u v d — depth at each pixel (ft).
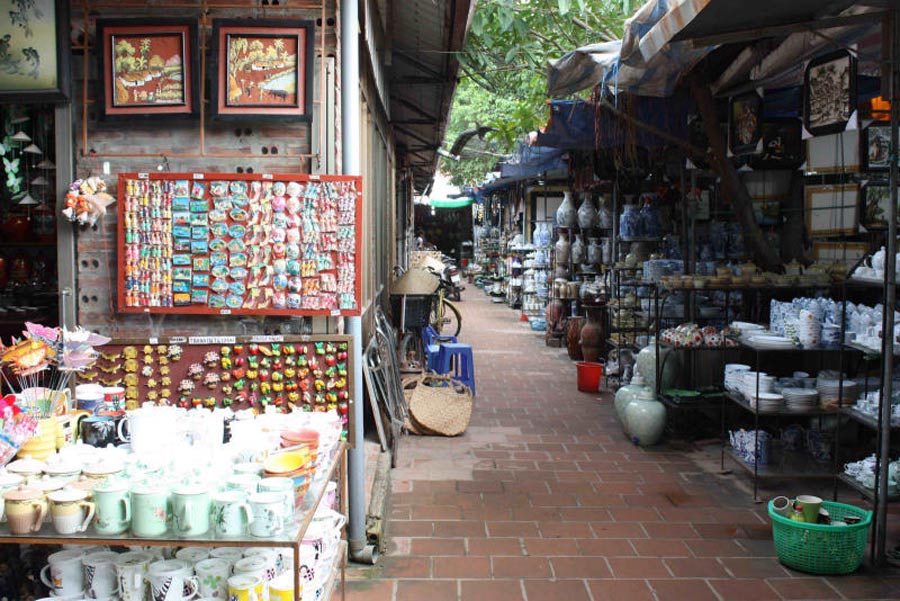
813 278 20.40
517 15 28.96
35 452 9.77
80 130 13.55
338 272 13.46
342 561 11.19
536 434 22.89
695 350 22.07
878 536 13.78
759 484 18.28
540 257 48.55
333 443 10.66
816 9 13.23
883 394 13.73
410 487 17.92
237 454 9.66
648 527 15.57
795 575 13.46
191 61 13.19
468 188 81.41
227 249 13.39
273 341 13.58
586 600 12.42
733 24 13.87
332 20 13.51
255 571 8.75
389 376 21.72
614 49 19.25
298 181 13.29
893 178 13.34
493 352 39.29
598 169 31.01
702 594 12.68
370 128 21.90
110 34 13.15
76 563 8.93
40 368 10.11
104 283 13.69
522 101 36.96
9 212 17.93
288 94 13.21
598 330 33.50
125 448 10.18
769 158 21.31
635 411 21.31
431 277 28.66
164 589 8.52
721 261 27.22
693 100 23.71
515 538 14.93
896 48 13.23
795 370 22.30
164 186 13.30
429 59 26.63
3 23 13.09
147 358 13.62
